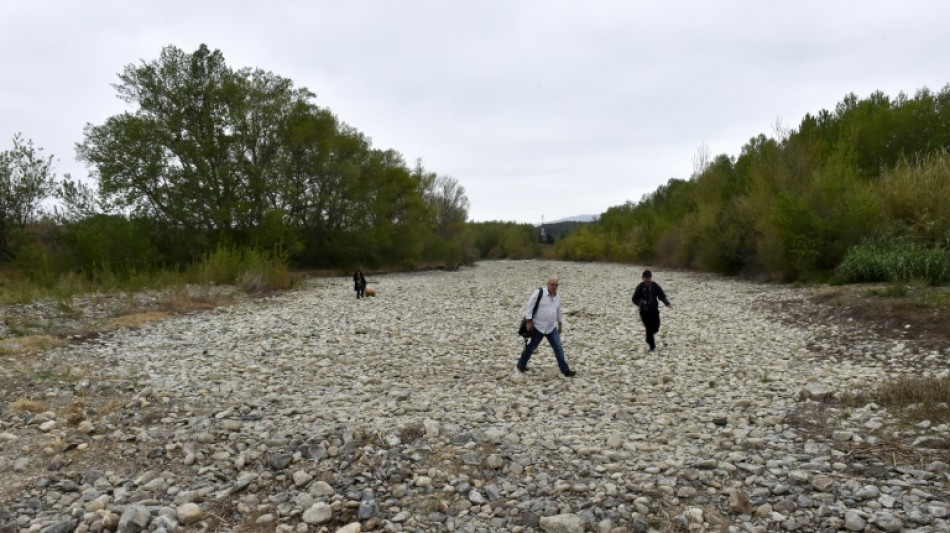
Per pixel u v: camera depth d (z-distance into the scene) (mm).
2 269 26812
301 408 8617
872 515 5031
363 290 25469
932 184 22844
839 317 15477
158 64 34750
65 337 13719
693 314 18812
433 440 7117
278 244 36844
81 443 6934
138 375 10312
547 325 10781
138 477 6203
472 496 5742
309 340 14430
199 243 34406
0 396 8781
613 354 12828
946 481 5656
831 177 26812
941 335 12078
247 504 5680
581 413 8484
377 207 48406
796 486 5742
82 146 32719
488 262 84812
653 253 60094
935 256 19047
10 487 5926
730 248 35719
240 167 36906
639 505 5449
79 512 5398
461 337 15188
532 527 5180
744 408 8523
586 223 96125
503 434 7328
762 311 18688
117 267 28016
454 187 67375
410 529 5180
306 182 44625
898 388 8422
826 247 25594
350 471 6297
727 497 5621
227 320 17688
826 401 8602
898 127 30781
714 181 45781
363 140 49781
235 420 7918
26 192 28094
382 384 10109
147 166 32969
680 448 6934
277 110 39219
